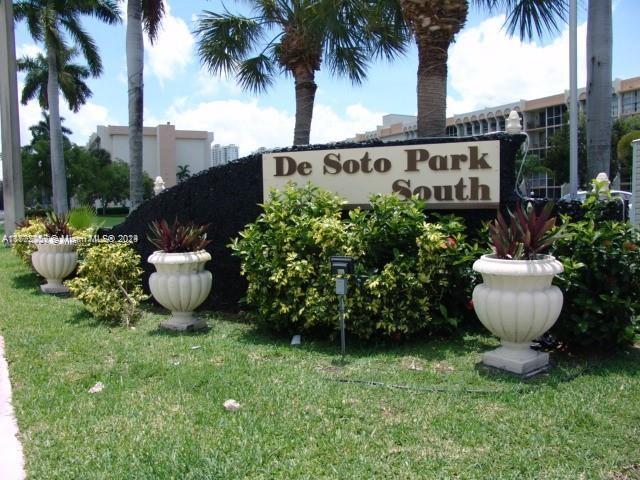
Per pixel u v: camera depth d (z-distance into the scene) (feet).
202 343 18.34
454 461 9.91
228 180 23.22
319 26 33.96
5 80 55.62
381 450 10.38
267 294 18.51
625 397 12.60
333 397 13.01
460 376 14.26
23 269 38.09
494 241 14.66
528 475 9.37
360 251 17.30
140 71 48.80
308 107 42.04
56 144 88.02
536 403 12.32
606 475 9.34
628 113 143.64
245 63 45.24
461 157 19.21
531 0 28.76
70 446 10.91
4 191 56.03
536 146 167.12
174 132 304.30
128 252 23.49
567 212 18.40
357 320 17.04
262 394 13.33
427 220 19.72
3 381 14.93
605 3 31.86
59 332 20.16
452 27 25.73
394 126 184.44
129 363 16.22
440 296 17.48
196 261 19.58
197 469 9.77
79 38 86.99
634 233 15.74
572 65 36.06
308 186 19.84
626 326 15.19
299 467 9.82
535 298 13.51
